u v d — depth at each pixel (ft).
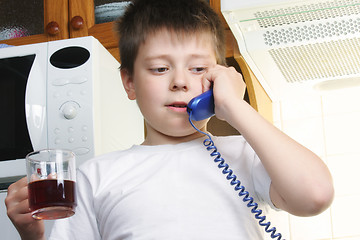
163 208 3.85
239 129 3.73
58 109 6.01
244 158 4.14
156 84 4.19
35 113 6.06
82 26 7.56
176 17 4.33
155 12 4.42
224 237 3.74
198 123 4.23
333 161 7.48
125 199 3.97
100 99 6.16
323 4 5.40
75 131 5.92
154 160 4.21
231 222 3.81
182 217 3.81
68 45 6.22
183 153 4.20
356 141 7.48
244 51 6.07
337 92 7.59
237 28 5.90
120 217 3.91
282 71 6.52
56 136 5.96
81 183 4.31
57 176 3.51
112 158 4.39
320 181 3.51
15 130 6.10
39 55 6.23
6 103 6.19
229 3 5.52
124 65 4.67
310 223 7.38
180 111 4.15
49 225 5.50
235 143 4.31
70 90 6.03
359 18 5.57
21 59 6.26
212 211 3.85
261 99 7.06
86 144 5.86
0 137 6.15
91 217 4.18
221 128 7.46
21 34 7.86
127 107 7.16
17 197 3.96
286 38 5.90
